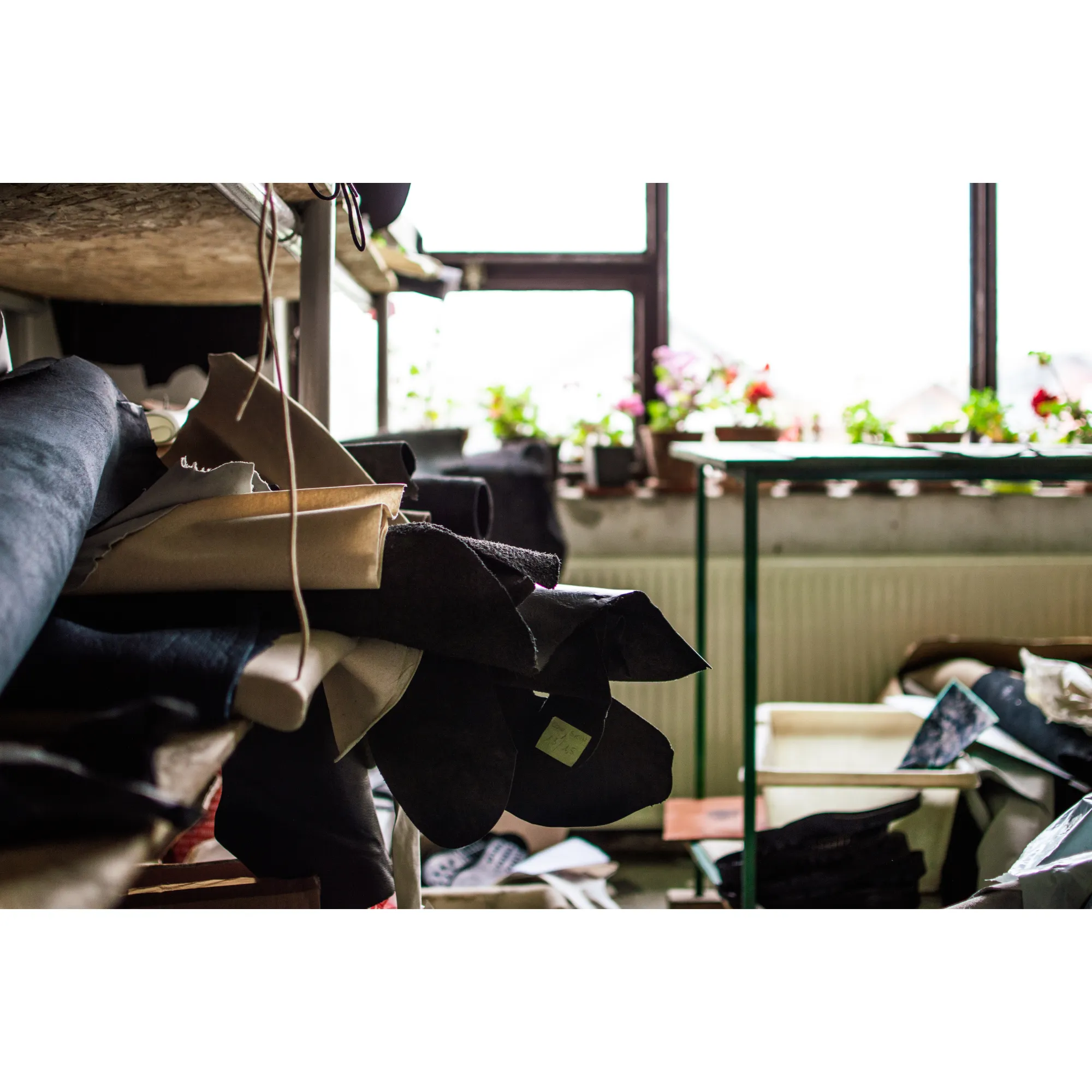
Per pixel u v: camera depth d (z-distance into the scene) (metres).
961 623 2.82
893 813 2.01
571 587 0.91
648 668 0.90
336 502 0.78
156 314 1.87
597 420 2.98
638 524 2.94
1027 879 1.18
